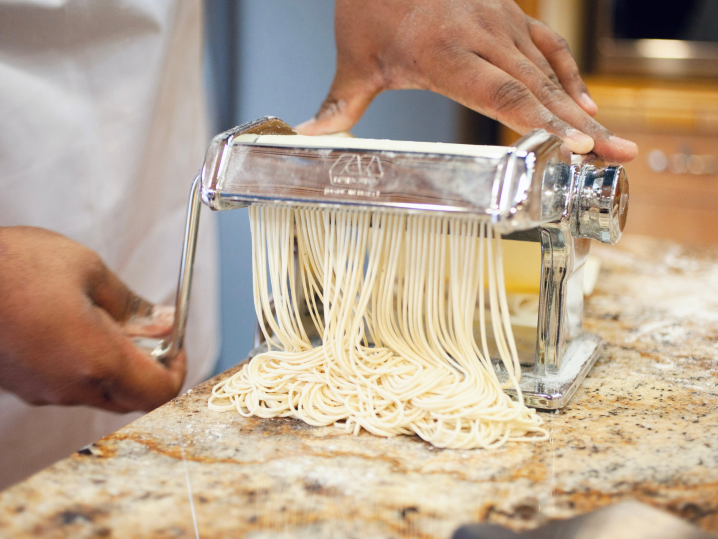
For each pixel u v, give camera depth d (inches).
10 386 26.1
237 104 58.2
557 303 22.4
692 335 30.0
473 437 20.1
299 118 57.3
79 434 40.8
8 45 34.5
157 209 45.0
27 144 35.9
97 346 24.5
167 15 39.8
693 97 77.8
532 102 24.6
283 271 23.7
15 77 34.9
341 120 32.1
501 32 27.9
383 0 29.6
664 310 33.7
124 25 38.3
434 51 28.0
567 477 18.3
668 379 25.1
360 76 31.4
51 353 24.3
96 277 27.3
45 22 35.1
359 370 22.5
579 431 21.0
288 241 23.5
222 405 22.9
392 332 23.4
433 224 21.5
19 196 36.2
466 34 27.7
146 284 45.1
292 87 56.6
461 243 21.4
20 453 37.4
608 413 22.2
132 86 39.6
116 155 40.0
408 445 20.2
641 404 22.9
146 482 18.1
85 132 38.1
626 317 32.7
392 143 20.6
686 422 21.5
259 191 21.3
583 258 24.8
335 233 22.8
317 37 54.5
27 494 17.4
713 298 35.4
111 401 26.0
